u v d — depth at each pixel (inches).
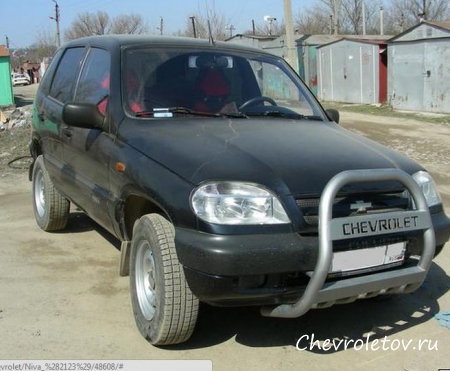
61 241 224.1
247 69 186.7
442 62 723.4
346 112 807.1
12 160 408.8
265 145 140.6
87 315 158.2
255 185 124.6
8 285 179.0
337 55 943.7
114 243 221.6
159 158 139.5
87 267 195.5
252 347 141.6
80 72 199.6
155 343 137.9
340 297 124.6
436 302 170.6
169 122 158.7
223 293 120.9
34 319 155.3
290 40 698.2
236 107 173.3
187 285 130.4
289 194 124.6
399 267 135.6
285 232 122.5
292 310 124.4
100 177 167.8
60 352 138.1
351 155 141.0
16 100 1173.1
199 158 133.0
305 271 123.2
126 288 177.6
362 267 129.0
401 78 789.9
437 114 727.7
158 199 132.3
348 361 136.3
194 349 140.0
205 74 177.9
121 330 149.4
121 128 159.6
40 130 228.2
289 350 140.8
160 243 132.0
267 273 120.4
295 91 192.7
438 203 148.0
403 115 734.5
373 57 873.5
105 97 171.0
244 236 120.5
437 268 198.8
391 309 165.8
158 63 174.9
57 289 176.4
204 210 122.8
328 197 120.5
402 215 130.1
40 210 239.3
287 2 689.0
